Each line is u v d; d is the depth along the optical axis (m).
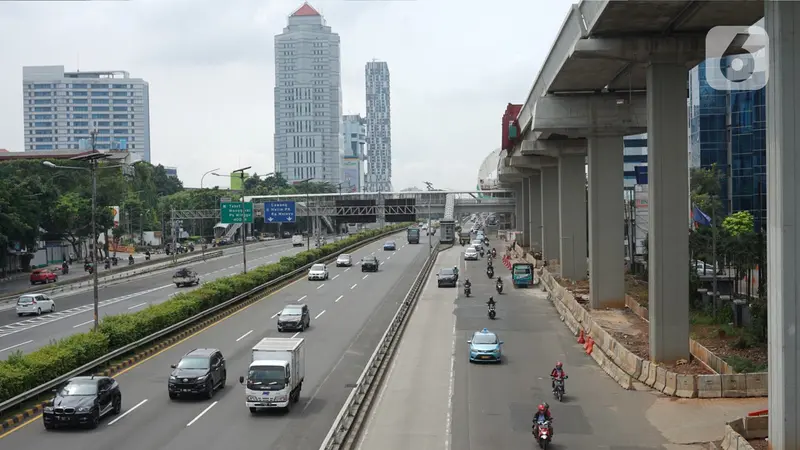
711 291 59.56
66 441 28.09
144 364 42.50
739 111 80.50
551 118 55.53
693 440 28.05
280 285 81.12
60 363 36.69
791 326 23.25
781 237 23.31
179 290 80.19
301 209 135.12
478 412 32.69
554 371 35.25
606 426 30.16
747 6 33.41
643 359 38.38
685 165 38.62
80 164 120.81
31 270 101.88
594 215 58.38
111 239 133.38
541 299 70.38
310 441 28.03
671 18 35.66
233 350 46.38
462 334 52.69
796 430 23.28
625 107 54.94
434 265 104.44
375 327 55.31
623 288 58.34
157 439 28.30
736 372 35.28
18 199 92.12
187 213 152.00
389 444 28.23
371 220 129.75
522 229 135.75
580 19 38.69
